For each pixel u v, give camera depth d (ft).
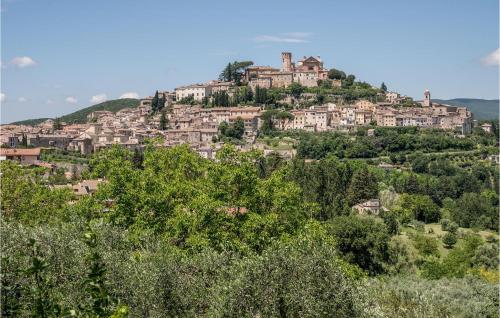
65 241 107.65
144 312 101.91
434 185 602.03
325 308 94.58
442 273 292.81
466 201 521.24
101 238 125.90
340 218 315.99
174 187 176.96
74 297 91.30
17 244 102.94
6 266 68.33
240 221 173.78
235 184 179.52
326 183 456.45
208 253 123.34
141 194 172.96
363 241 292.81
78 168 551.18
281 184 187.62
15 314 65.41
